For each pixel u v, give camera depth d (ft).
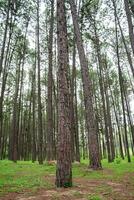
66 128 33.76
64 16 37.22
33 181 38.99
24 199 27.14
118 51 98.68
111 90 135.85
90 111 56.29
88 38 96.94
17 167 66.44
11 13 81.56
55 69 105.19
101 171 51.88
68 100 34.68
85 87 57.16
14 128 101.19
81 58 58.49
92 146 55.36
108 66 124.57
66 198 26.89
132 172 51.21
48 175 47.34
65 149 33.32
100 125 150.61
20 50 98.12
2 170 57.72
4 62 82.02
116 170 55.62
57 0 37.55
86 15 83.20
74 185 33.96
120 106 151.53
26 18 90.02
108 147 99.35
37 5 90.68
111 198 27.02
